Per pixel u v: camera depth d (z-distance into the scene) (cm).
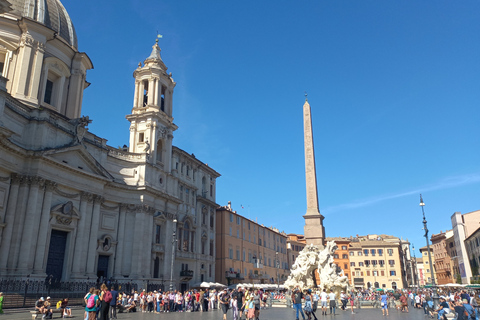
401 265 9950
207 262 5450
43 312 2122
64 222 3500
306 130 4112
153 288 4053
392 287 9475
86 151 3716
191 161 5500
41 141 3312
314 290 3506
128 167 4362
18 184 3152
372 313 2889
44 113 3425
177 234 4822
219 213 6016
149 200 4341
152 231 4356
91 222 3816
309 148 4031
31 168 3216
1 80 2955
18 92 3619
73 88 4316
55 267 3431
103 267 3966
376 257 9775
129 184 4309
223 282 5691
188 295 3269
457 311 1499
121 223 4147
